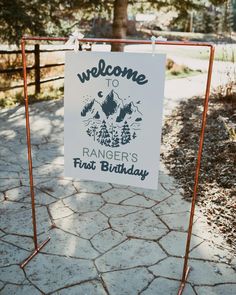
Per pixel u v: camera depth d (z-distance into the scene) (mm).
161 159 4980
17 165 4758
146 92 2369
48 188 4121
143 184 2566
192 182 4242
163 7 10039
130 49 19984
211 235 3248
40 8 8461
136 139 2482
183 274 2639
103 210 3660
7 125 6512
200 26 30812
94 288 2605
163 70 2297
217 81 11250
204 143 5316
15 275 2723
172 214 3600
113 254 2982
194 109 7305
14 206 3711
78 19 10305
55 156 5109
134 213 3611
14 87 8461
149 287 2623
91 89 2482
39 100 8531
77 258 2924
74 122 2594
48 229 3309
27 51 8461
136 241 3156
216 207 3680
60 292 2564
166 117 6988
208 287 2633
